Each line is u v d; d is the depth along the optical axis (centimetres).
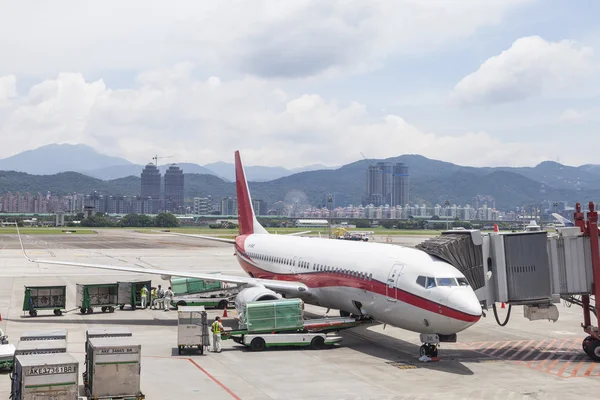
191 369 3086
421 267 3306
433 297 3155
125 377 2481
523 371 3133
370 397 2616
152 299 5522
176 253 11988
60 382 2227
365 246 3962
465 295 3128
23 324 4384
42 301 4825
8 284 6700
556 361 3388
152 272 4709
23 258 10175
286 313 3659
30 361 2280
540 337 4119
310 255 4391
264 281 4419
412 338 3984
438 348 3719
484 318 4919
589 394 2711
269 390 2705
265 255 5162
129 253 11800
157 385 2772
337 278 3912
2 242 15525
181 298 5284
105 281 7181
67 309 5178
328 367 3159
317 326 3697
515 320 4831
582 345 3619
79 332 4084
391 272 3441
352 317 4012
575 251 3609
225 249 13638
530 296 3578
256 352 3519
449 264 3362
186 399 2556
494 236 3597
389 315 3447
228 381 2853
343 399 2583
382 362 3294
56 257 10419
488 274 3597
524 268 3588
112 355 2467
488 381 2919
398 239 18450
